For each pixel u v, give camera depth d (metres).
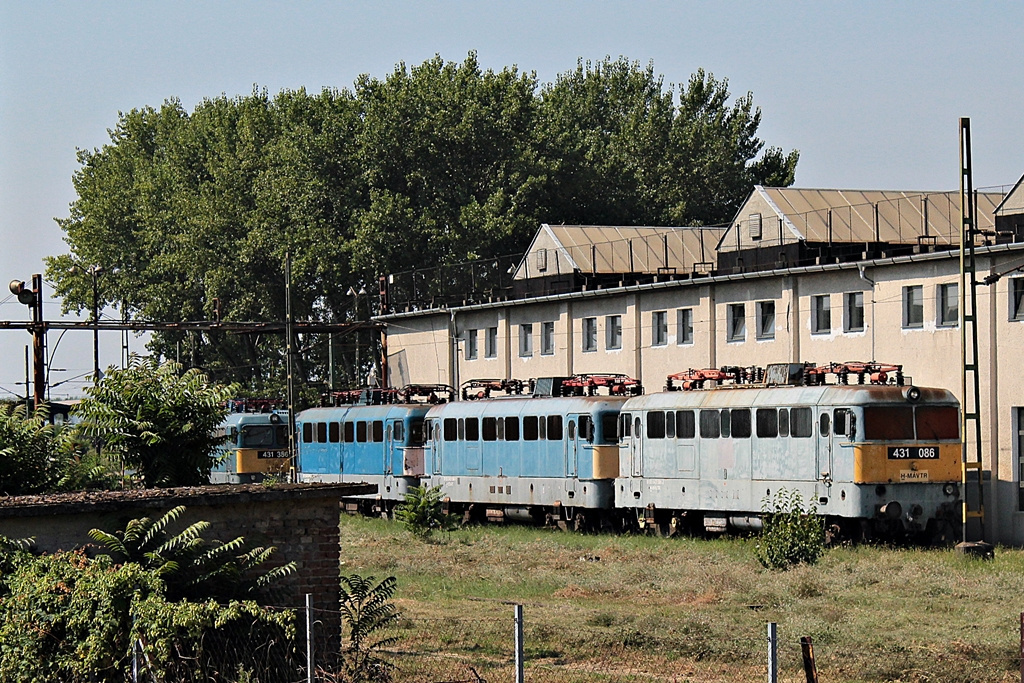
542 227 164.25
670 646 55.19
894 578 74.50
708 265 158.50
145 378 67.19
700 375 108.38
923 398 92.62
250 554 46.59
